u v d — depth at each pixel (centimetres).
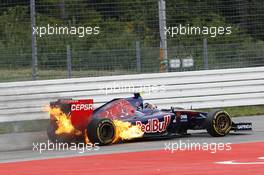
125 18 8875
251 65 6725
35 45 6091
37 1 8850
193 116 4788
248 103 6356
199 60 6669
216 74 6309
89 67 6388
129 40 7994
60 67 6350
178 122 4716
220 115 4706
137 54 6316
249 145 4169
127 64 6469
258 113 6444
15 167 3506
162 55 6475
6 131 5612
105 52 6469
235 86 6344
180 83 6241
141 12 8912
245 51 6706
